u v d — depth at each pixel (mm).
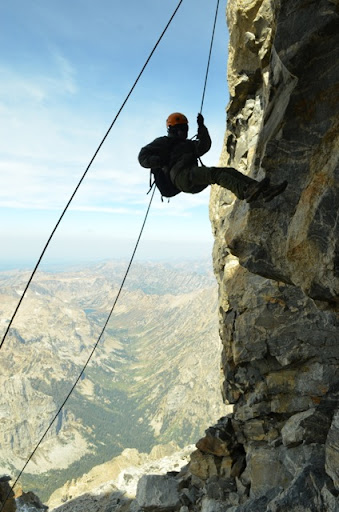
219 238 15977
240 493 12695
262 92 14125
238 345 12523
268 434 12445
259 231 6645
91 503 21172
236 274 13578
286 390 11930
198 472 14555
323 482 8164
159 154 6547
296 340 11562
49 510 22531
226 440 13766
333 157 5418
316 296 5969
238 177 5793
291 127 5801
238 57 14102
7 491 17391
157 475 15969
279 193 5617
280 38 5367
